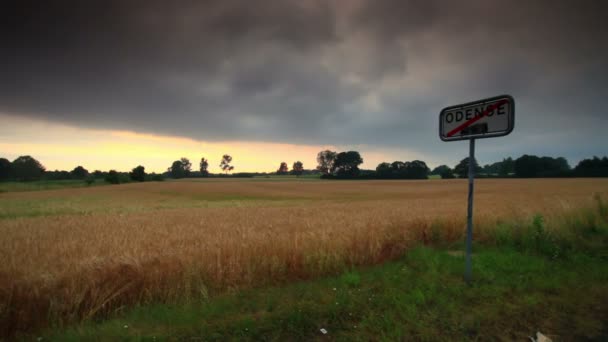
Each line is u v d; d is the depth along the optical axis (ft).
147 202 116.26
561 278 15.38
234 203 108.78
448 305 12.50
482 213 38.19
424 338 10.04
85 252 22.79
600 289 13.89
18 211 80.07
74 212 76.59
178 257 17.72
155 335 10.76
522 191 140.97
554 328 10.57
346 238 22.30
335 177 406.00
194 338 10.48
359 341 9.96
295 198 140.56
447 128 17.42
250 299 14.44
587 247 21.74
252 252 19.15
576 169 328.70
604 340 9.76
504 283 14.93
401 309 12.10
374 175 391.65
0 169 358.84
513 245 24.07
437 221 30.22
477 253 22.18
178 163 548.31
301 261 19.47
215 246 20.04
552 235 23.38
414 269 18.47
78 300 13.56
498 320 11.23
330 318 11.70
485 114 14.88
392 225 28.32
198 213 60.95
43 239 28.73
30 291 13.88
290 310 12.49
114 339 10.68
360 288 15.07
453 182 266.98
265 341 10.16
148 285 15.67
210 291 15.78
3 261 19.02
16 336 12.39
